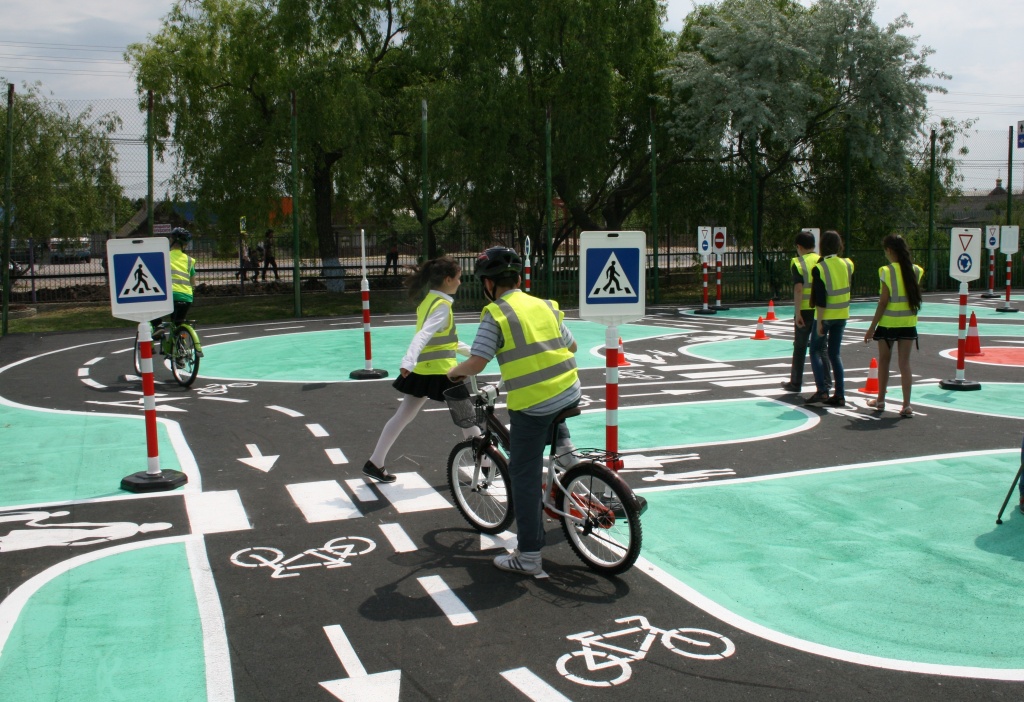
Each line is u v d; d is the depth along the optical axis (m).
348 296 25.03
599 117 24.33
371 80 24.95
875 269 24.86
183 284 11.24
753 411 9.37
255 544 5.57
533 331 4.81
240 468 7.32
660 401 9.95
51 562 5.29
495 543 5.55
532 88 25.00
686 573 5.01
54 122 23.09
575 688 3.78
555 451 5.26
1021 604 4.57
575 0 23.94
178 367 11.25
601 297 5.37
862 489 6.54
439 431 8.52
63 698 3.72
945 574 4.96
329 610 4.59
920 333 15.88
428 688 3.79
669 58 26.84
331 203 26.22
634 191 27.72
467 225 25.88
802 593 4.73
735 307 22.11
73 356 14.30
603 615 4.48
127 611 4.59
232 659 4.06
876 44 24.33
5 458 7.72
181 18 24.56
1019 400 9.81
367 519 6.02
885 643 4.16
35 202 22.97
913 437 8.14
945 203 30.12
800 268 10.09
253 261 25.50
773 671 3.90
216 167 23.94
